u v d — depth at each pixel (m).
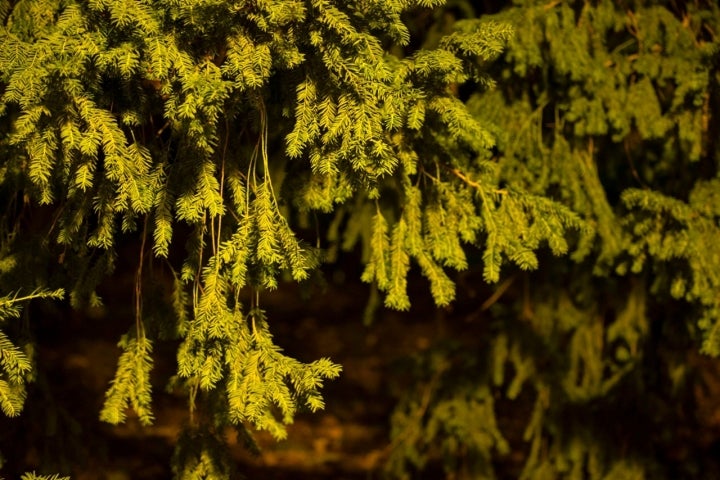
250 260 3.21
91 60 2.75
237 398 3.11
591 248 4.55
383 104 3.03
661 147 4.78
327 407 8.69
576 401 5.73
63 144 2.89
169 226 3.07
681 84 4.13
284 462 7.37
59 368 8.88
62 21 2.82
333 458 7.49
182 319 3.65
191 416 3.83
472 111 4.30
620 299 5.68
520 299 5.96
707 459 5.77
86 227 3.36
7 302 2.90
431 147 3.71
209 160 3.10
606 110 4.31
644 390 5.68
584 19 4.31
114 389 3.56
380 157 2.97
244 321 3.23
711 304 4.02
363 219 4.60
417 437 6.03
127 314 10.92
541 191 4.27
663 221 4.09
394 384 6.63
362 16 2.99
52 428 4.45
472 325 10.59
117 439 7.27
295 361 3.17
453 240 3.63
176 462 3.75
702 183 4.27
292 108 3.18
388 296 3.60
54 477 2.99
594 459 5.66
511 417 6.86
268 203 3.09
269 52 2.88
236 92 3.07
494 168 3.95
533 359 5.79
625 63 4.31
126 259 12.07
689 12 4.48
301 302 12.08
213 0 2.77
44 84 2.69
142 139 3.29
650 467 5.61
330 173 3.02
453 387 5.96
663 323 5.65
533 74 4.42
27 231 3.92
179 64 2.79
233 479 3.82
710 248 4.05
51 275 3.77
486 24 3.36
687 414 5.76
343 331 11.02
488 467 5.83
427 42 4.89
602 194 4.39
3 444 4.41
